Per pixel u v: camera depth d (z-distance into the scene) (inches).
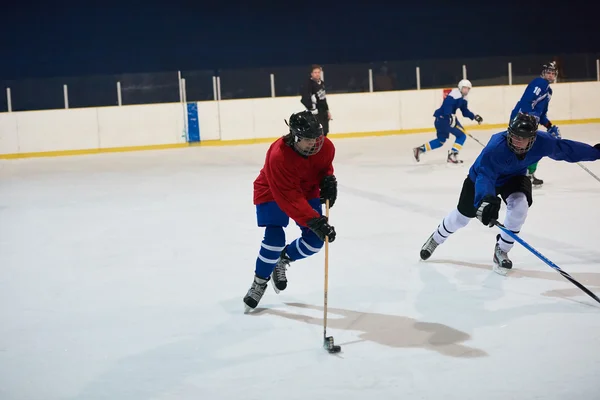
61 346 158.1
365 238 253.6
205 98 661.9
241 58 983.6
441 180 392.2
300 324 165.3
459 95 442.9
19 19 916.6
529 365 135.6
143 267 227.0
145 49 957.8
